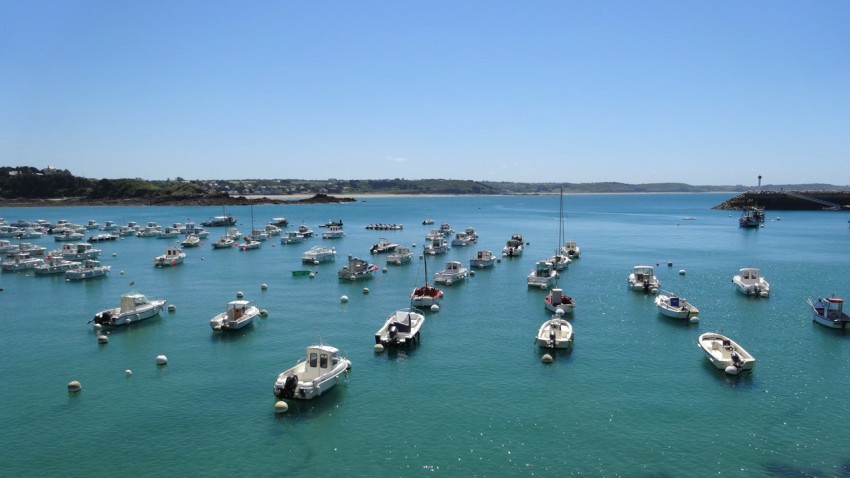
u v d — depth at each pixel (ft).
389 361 169.89
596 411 135.74
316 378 143.13
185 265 369.71
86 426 130.21
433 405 139.85
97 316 210.18
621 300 249.55
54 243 510.58
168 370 164.35
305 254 380.99
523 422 130.82
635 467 112.16
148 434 126.52
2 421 132.98
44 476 110.83
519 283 295.28
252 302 252.62
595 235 566.36
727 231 593.42
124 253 434.71
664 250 431.43
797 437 123.24
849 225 632.38
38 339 196.34
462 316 223.51
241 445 121.90
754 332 197.47
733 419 131.13
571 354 174.81
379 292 274.57
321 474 111.65
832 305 203.41
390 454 118.21
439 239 442.09
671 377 155.63
